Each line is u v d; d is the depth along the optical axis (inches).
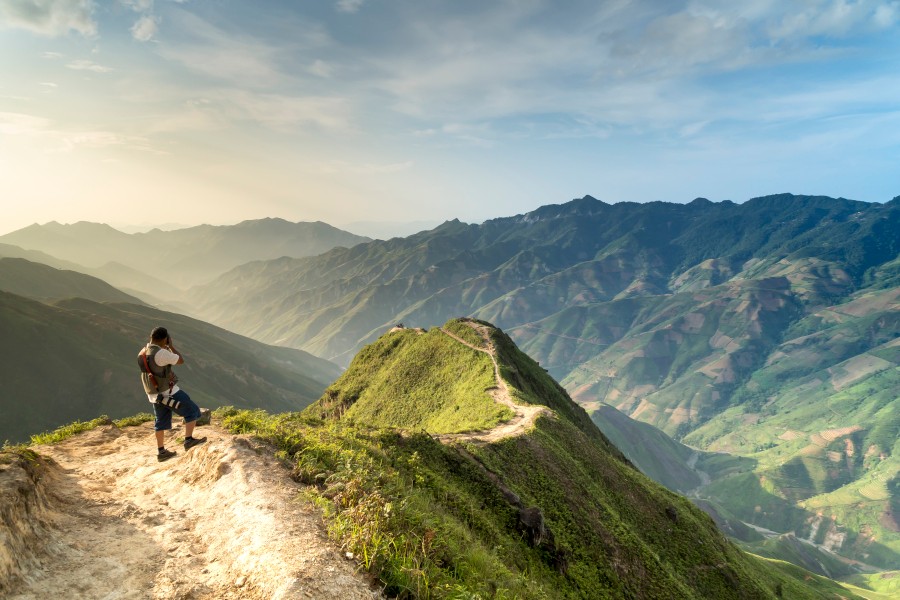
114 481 444.5
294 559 280.5
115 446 578.9
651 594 1423.5
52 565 278.5
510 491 1321.4
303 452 477.4
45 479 395.2
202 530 341.7
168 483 426.6
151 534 335.6
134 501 394.0
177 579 281.3
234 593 268.2
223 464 418.3
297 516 338.6
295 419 973.8
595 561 1386.6
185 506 382.6
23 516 294.2
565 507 1578.5
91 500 388.5
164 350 486.0
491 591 382.6
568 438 2375.7
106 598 257.9
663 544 1973.4
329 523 336.2
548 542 1215.6
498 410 2760.8
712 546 2212.1
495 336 4623.5
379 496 386.9
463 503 984.9
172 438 605.6
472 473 1315.2
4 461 338.6
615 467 2447.1
